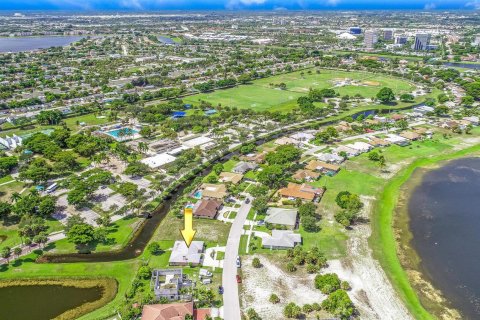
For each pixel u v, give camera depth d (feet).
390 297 383.24
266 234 476.95
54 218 513.04
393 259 441.68
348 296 377.71
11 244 458.50
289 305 355.15
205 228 487.61
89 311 360.48
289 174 635.25
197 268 415.64
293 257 431.84
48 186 595.88
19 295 382.42
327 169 648.38
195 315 351.25
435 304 378.73
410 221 518.78
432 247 466.70
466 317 363.56
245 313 357.20
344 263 428.97
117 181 615.16
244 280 399.65
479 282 410.52
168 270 394.73
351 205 517.14
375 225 504.02
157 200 561.43
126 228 492.95
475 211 543.39
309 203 517.96
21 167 650.02
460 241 479.00
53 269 415.85
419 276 417.69
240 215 517.55
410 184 618.03
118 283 397.39
